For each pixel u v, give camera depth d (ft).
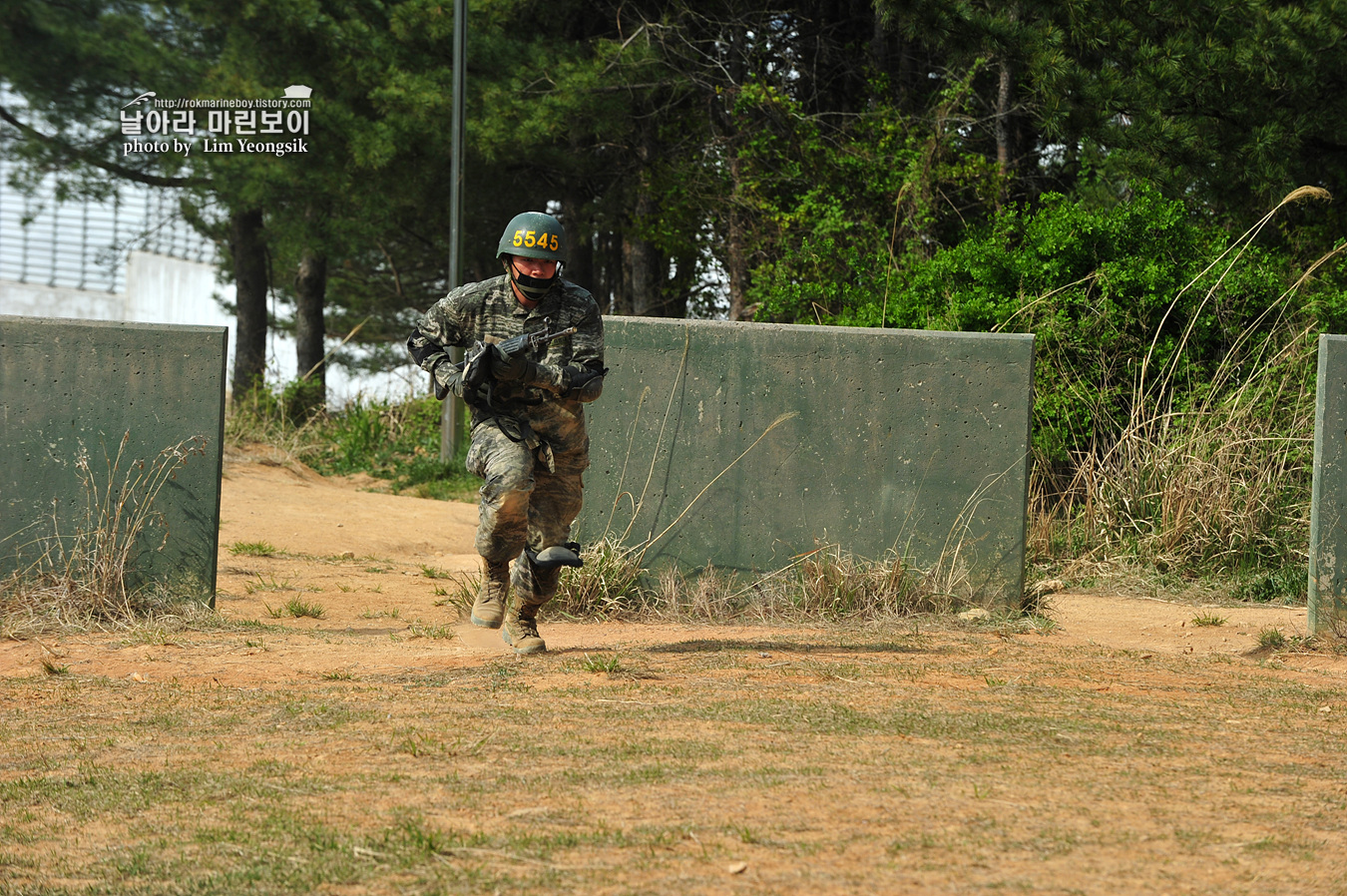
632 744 32.32
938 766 30.12
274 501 103.35
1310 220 118.21
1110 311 93.45
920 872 22.90
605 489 60.85
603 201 199.93
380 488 130.93
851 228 146.61
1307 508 72.49
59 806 28.27
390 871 23.47
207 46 193.06
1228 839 24.86
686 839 24.82
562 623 57.36
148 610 55.26
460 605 60.75
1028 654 48.78
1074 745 32.60
